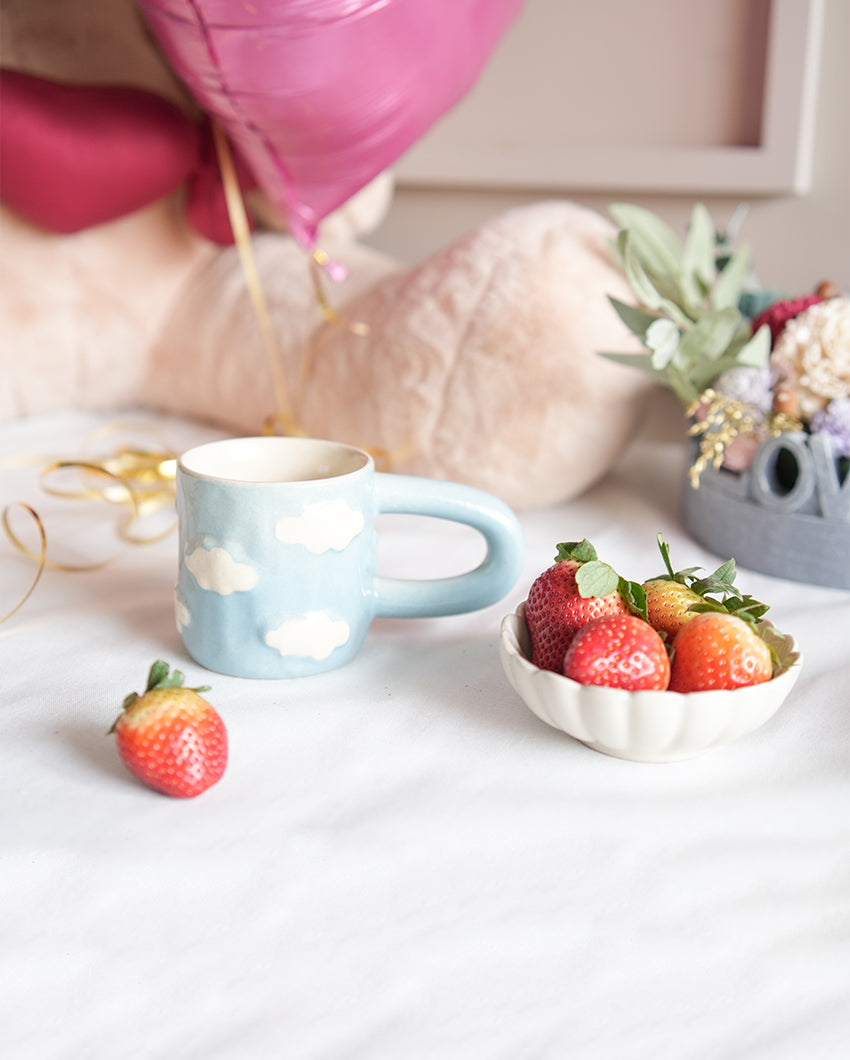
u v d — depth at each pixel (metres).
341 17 0.69
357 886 0.42
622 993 0.37
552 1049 0.35
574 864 0.43
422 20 0.73
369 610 0.58
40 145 0.87
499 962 0.38
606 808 0.47
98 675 0.58
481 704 0.55
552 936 0.40
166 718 0.46
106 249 1.01
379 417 0.86
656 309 0.78
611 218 1.20
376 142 0.81
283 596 0.54
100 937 0.39
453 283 0.85
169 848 0.44
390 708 0.54
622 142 1.17
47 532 0.79
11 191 0.91
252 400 0.99
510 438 0.81
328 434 0.92
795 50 1.03
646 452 1.04
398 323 0.87
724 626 0.47
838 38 1.04
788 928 0.40
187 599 0.56
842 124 1.07
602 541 0.79
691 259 0.86
